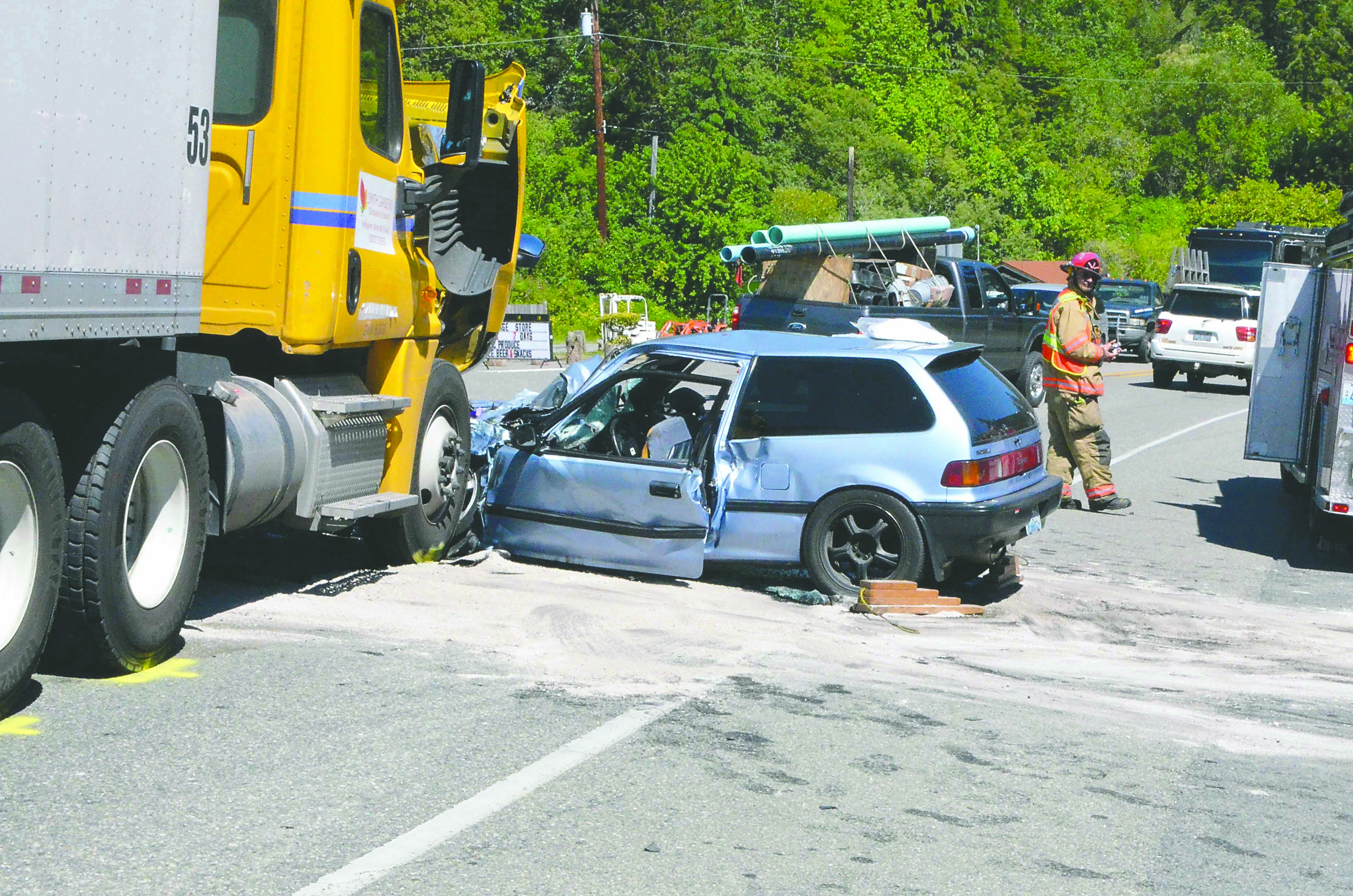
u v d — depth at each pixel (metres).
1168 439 33.97
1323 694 12.18
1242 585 17.36
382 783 8.44
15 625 9.05
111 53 9.11
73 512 9.62
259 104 12.01
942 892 7.36
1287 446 21.58
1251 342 48.56
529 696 10.45
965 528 14.48
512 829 7.87
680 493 14.59
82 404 9.73
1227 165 179.62
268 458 11.75
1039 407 41.12
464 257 15.99
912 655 12.60
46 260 8.54
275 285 12.06
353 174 12.49
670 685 11.01
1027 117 169.25
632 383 16.45
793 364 15.29
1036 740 10.20
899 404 14.88
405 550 14.58
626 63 123.06
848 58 150.62
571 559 15.17
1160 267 142.88
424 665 11.05
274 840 7.49
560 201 95.50
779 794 8.70
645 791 8.60
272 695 10.01
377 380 14.02
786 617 13.77
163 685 10.09
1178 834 8.46
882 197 125.88
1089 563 18.27
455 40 120.06
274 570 13.97
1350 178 183.88
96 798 7.89
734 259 35.28
